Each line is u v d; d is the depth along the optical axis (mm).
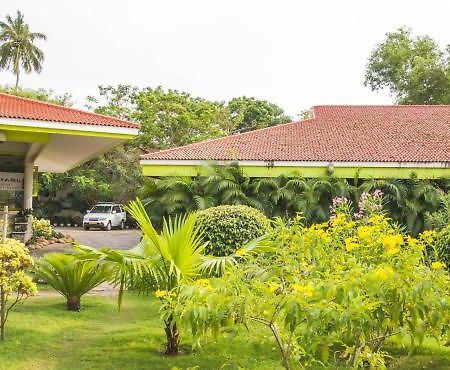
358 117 20922
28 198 21250
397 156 16234
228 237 10141
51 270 9297
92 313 9164
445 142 17594
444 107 22016
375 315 3916
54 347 7020
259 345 4125
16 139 15641
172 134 34688
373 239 5285
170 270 6305
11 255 6898
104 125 15594
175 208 15586
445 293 4164
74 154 21984
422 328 4184
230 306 3863
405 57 38344
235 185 15703
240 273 4141
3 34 53969
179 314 4395
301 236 5242
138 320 8805
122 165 36688
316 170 16141
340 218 5746
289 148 17266
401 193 15422
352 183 16422
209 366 6199
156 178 17219
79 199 37844
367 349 4832
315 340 3812
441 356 6777
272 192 15797
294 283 4039
